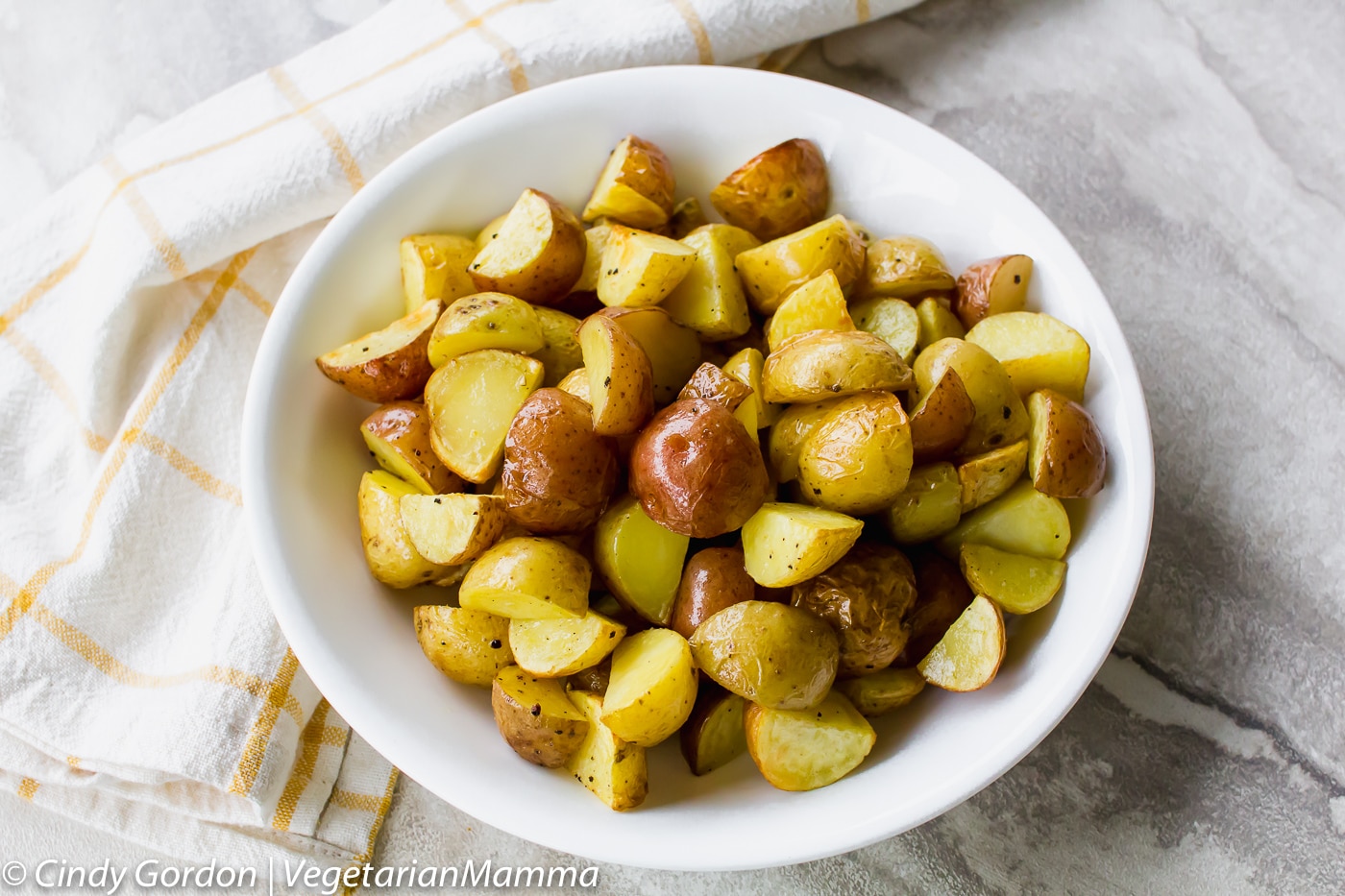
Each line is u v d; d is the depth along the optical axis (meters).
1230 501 0.60
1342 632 0.58
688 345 0.54
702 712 0.52
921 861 0.58
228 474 0.60
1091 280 0.54
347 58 0.62
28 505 0.61
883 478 0.50
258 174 0.60
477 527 0.51
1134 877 0.57
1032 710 0.50
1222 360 0.61
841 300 0.53
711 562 0.52
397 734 0.51
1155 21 0.64
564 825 0.50
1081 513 0.53
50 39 0.66
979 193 0.56
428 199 0.56
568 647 0.51
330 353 0.54
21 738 0.58
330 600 0.52
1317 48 0.63
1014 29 0.65
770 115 0.57
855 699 0.52
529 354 0.54
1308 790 0.57
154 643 0.59
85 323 0.61
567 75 0.61
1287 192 0.62
